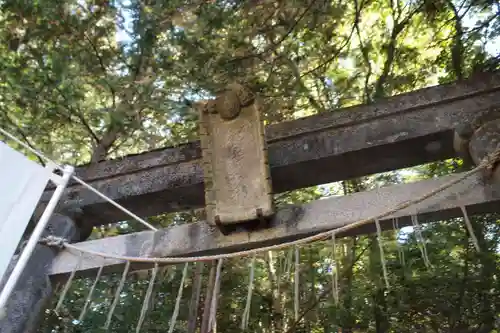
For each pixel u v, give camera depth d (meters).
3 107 7.25
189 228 4.92
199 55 6.72
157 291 8.80
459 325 8.02
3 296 3.31
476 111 4.67
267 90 7.37
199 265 8.06
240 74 6.98
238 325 8.84
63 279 5.08
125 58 6.80
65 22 6.63
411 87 8.28
